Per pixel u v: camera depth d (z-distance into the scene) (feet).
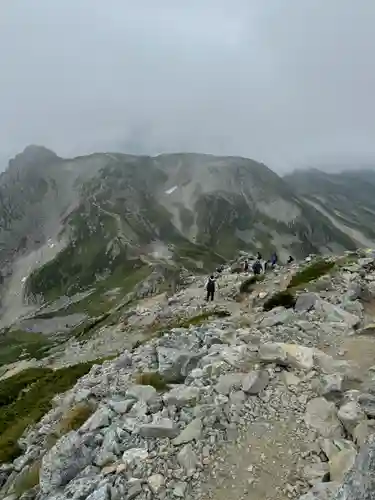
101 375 79.71
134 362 78.28
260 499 39.55
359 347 66.28
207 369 59.57
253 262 206.18
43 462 53.57
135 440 48.32
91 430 52.75
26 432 80.48
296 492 39.60
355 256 147.33
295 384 53.67
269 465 42.83
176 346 78.02
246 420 48.75
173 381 64.90
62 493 44.39
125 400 56.59
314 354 58.59
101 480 43.55
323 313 80.07
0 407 121.90
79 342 225.56
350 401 48.78
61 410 77.66
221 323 88.33
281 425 47.52
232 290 169.58
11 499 55.36
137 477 43.47
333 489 37.65
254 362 59.11
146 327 183.93
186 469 43.47
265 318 83.71
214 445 45.85
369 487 32.27
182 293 202.90
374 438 35.63
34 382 133.59
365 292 93.81
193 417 50.34
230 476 42.27
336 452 42.73
